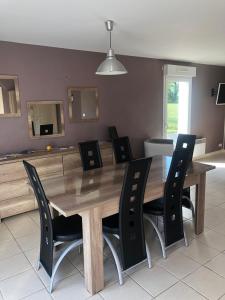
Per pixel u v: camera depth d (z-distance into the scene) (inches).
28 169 83.3
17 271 93.2
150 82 202.7
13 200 132.3
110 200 80.8
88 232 78.5
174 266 93.8
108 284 85.5
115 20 106.3
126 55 184.5
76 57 162.6
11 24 108.8
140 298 79.2
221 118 272.7
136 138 201.9
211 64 244.1
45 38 132.4
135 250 88.7
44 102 152.9
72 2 86.9
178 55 189.2
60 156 144.3
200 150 247.0
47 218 82.1
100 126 180.2
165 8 94.0
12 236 117.1
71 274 91.0
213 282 85.1
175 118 228.1
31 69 146.1
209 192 166.4
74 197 83.3
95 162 127.8
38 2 86.3
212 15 102.0
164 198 96.6
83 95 169.0
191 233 116.4
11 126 143.3
